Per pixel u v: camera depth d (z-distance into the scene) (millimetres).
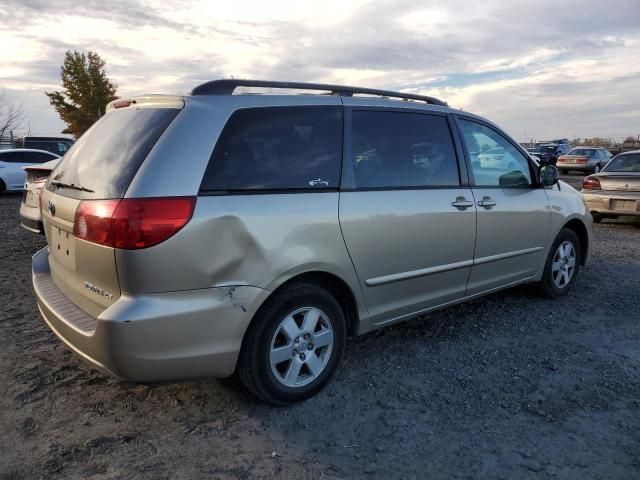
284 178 3137
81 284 2992
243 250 2887
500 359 3934
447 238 3977
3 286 5602
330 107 3459
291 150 3215
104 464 2654
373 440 2910
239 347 2941
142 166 2736
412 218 3703
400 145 3791
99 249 2729
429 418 3133
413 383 3551
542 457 2773
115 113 3410
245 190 2959
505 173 4629
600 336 4406
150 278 2646
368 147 3596
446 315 4855
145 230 2613
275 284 3020
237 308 2887
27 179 7422
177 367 2768
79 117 40781
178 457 2729
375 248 3508
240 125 3045
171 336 2711
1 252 7320
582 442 2910
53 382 3467
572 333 4461
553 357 3980
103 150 3092
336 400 3324
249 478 2584
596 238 9109
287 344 3164
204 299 2793
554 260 5254
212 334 2830
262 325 3021
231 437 2916
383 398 3352
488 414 3182
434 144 4027
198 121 2908
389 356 3961
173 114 2945
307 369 3289
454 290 4191
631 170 10375
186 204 2719
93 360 2787
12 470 2586
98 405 3205
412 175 3830
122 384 3459
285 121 3232
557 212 5102
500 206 4422
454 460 2744
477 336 4363
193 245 2723
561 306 5156
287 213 3066
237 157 2980
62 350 3963
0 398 3252
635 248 8141
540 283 5219
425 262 3857
